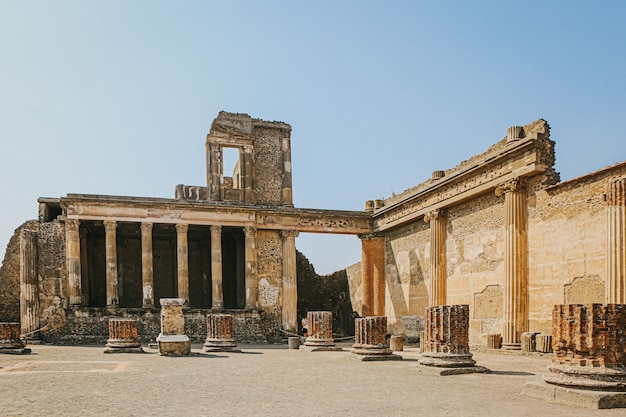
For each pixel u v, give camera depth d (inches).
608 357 397.1
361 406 370.6
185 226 1314.0
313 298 1738.4
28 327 1183.6
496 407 367.6
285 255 1409.9
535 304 871.1
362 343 765.3
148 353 848.9
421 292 1266.0
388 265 1439.5
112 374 557.0
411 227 1326.3
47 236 1245.1
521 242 898.1
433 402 387.5
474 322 1033.5
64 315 1202.6
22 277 1203.2
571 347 411.5
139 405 375.9
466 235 1077.8
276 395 420.2
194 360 729.6
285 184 1528.1
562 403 384.2
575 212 797.9
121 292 1483.8
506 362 702.5
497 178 956.6
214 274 1325.0
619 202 693.9
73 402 387.9
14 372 572.1
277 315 1397.6
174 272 1557.6
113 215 1262.3
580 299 781.3
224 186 1475.1
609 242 704.4
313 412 348.8
